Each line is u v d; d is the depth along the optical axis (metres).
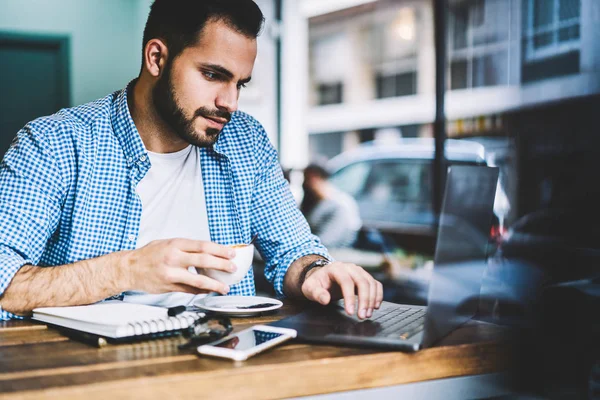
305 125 7.70
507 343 1.05
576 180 4.45
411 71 7.60
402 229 5.06
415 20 7.46
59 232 1.43
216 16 1.31
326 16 7.64
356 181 5.95
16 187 1.31
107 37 5.16
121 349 0.96
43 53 5.03
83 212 1.41
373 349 0.97
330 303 1.35
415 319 1.17
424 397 0.98
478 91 5.86
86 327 1.04
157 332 1.04
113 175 1.45
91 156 1.42
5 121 4.96
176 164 1.56
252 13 1.33
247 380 0.85
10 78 4.95
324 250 1.56
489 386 1.04
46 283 1.15
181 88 1.35
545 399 1.11
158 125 1.48
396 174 5.73
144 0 5.11
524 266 1.56
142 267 1.10
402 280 4.24
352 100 8.48
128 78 5.27
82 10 5.06
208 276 1.13
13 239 1.27
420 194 5.53
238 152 1.63
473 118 5.79
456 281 1.06
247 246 1.14
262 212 1.65
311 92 7.78
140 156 1.45
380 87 8.02
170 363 0.88
